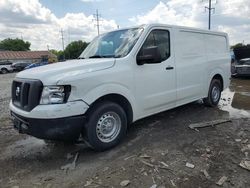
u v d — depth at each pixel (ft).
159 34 16.94
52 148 15.08
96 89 13.26
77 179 11.42
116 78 14.15
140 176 11.35
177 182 10.82
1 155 14.32
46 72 12.69
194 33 19.95
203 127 17.34
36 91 12.29
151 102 16.40
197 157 12.93
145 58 15.08
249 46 42.37
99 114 13.60
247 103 24.79
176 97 18.31
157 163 12.41
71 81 12.38
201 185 10.58
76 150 14.60
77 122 12.65
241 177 11.07
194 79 19.99
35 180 11.53
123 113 14.74
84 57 17.19
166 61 17.21
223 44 24.06
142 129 17.30
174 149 13.94
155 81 16.46
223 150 13.64
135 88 15.29
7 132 18.22
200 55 20.68
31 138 16.93
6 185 11.21
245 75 41.81
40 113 12.03
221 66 23.52
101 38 17.84
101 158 13.33
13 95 14.34
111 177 11.39
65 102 12.33
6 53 211.82
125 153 13.74
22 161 13.50
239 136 15.57
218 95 23.73
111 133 14.35
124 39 16.21
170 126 17.80
